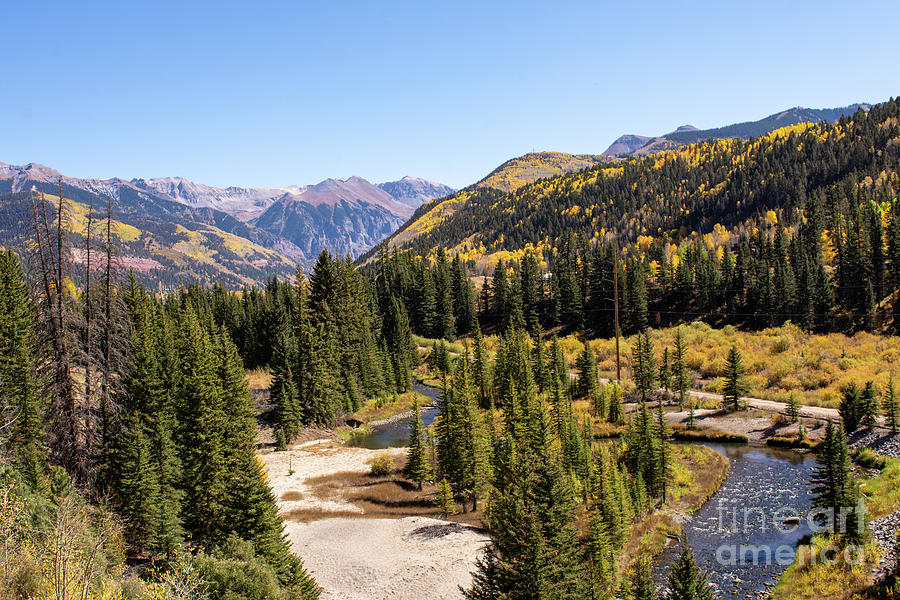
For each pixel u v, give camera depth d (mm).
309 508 49188
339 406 85000
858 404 62281
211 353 53781
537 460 26203
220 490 37594
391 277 166000
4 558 17328
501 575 23578
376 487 55156
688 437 70812
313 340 81000
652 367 91438
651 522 44125
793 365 89375
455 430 50281
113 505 33906
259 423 76375
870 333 96188
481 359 97562
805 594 31891
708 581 34906
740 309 120312
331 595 33938
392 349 119188
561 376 95688
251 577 24141
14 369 43188
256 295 146875
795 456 61125
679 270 131375
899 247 103062
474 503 49281
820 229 144375
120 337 34781
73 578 16422
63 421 31125
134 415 39281
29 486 27953
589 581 26453
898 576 30594
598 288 136000
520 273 159125
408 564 37594
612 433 73875
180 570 23422
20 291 49250
